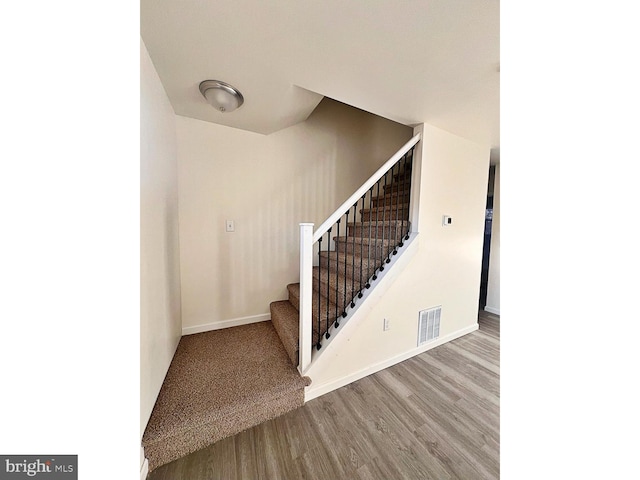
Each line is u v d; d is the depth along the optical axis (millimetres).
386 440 1289
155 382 1328
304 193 2719
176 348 1930
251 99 1731
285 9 951
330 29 1053
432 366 2041
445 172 2258
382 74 1379
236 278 2398
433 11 941
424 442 1281
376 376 1887
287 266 2660
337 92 1595
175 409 1292
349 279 2201
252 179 2420
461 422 1423
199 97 1720
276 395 1430
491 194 3855
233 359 1799
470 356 2223
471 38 1086
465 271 2600
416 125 2100
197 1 921
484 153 2586
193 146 2119
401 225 2158
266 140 2469
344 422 1407
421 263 2182
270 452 1210
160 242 1438
